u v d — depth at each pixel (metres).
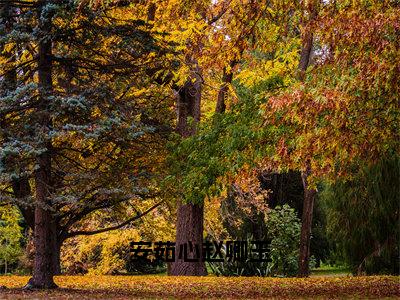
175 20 15.26
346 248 22.91
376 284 14.76
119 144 14.78
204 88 20.62
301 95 10.38
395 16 9.65
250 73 17.09
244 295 12.70
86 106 12.59
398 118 11.24
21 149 12.02
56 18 12.86
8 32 12.73
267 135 12.46
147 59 14.80
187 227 19.06
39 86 12.81
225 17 14.82
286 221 26.75
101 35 13.84
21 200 12.92
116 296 12.16
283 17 13.66
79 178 13.80
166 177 14.35
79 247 29.12
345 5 10.90
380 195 21.50
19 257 34.69
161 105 17.72
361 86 10.02
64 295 12.05
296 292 13.20
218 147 13.60
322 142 11.02
